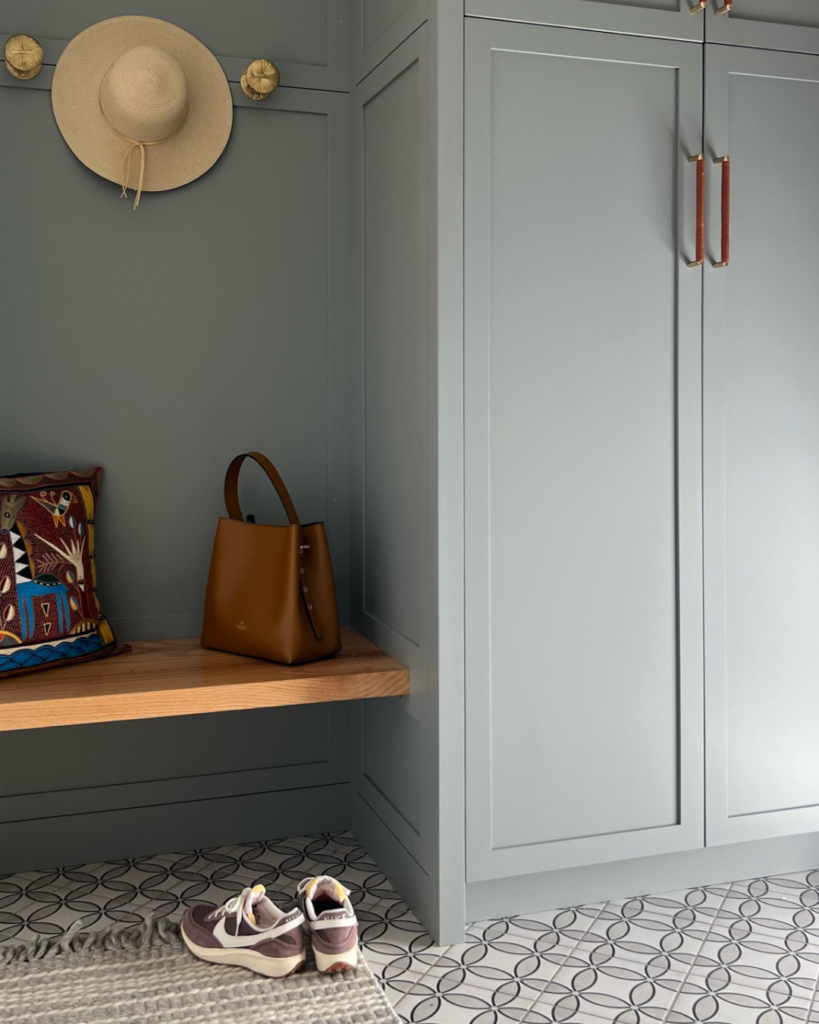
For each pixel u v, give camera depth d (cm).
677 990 177
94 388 228
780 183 209
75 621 208
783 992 176
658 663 206
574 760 201
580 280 197
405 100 202
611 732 204
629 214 199
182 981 179
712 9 200
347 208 242
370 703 235
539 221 193
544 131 192
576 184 195
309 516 244
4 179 219
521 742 197
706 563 207
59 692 187
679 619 206
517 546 195
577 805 202
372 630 230
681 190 201
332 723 249
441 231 185
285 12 235
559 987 178
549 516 197
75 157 223
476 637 192
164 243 231
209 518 238
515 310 193
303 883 192
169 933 196
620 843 205
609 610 202
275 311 239
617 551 202
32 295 223
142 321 231
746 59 203
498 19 186
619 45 194
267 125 236
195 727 239
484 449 191
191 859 234
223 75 229
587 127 195
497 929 199
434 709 192
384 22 214
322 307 242
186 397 235
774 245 209
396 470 212
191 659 213
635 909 208
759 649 213
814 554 215
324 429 245
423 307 193
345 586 248
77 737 230
